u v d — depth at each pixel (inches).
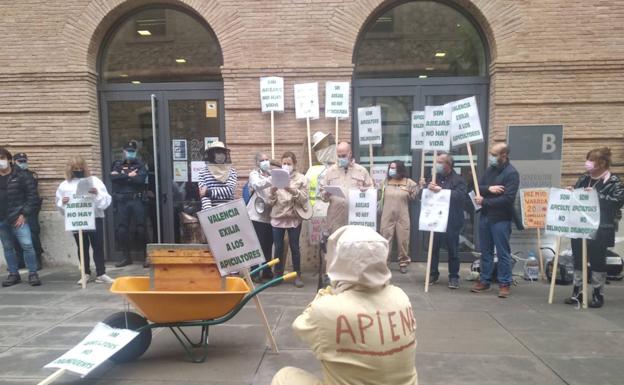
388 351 76.3
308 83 272.7
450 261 230.1
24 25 280.7
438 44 291.0
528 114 269.0
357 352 76.3
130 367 141.1
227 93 278.1
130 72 301.3
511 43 266.7
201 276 147.3
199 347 154.3
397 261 284.5
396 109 288.7
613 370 136.8
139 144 299.4
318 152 260.5
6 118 286.2
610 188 194.1
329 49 273.0
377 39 291.4
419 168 288.4
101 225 252.8
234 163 281.3
